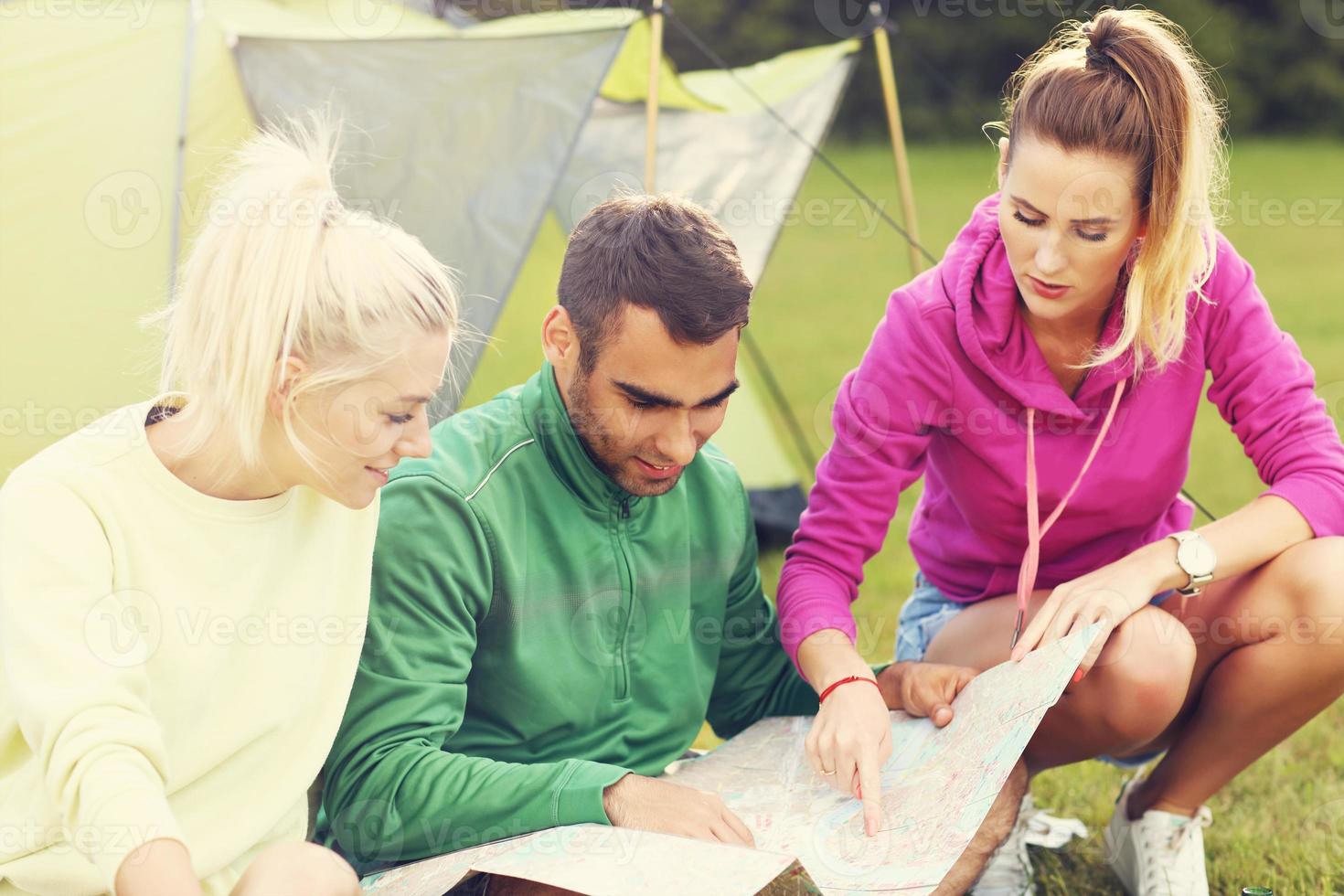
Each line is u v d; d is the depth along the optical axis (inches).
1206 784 62.2
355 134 92.7
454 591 54.2
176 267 89.1
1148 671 56.9
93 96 90.4
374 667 53.6
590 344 52.4
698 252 50.6
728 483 63.2
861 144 421.4
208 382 46.3
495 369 134.6
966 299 61.9
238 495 48.4
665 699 60.6
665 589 60.4
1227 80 402.3
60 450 46.6
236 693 48.7
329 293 45.0
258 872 41.8
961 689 59.1
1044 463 62.9
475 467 56.2
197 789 48.1
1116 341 60.2
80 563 44.4
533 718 57.1
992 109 418.9
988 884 60.8
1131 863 63.0
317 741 51.1
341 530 52.1
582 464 56.7
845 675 58.0
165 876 39.4
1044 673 53.6
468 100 94.7
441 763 51.8
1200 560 58.6
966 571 68.8
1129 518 64.6
